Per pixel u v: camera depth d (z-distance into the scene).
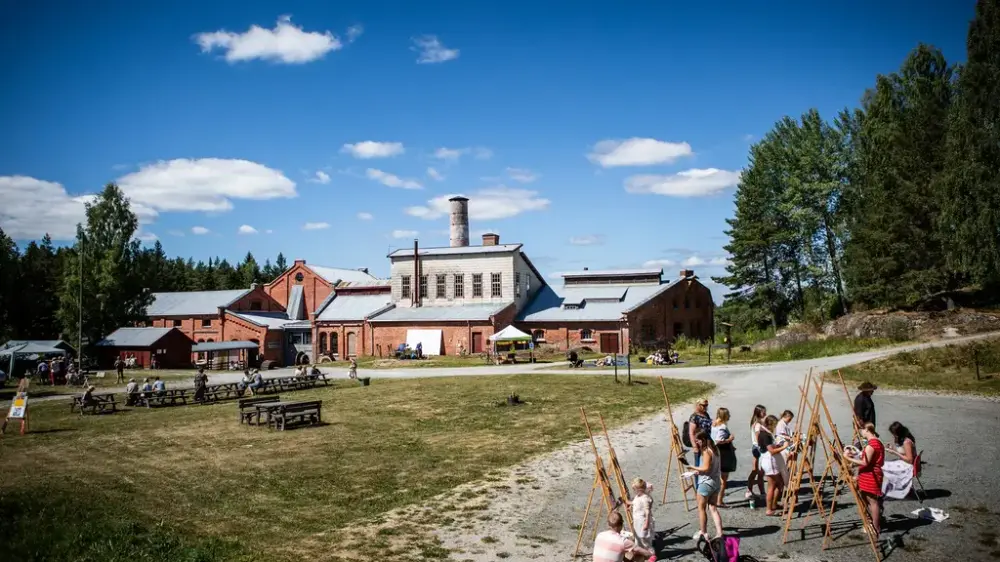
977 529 11.83
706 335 66.69
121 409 33.03
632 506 11.10
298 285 79.88
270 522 13.27
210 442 22.59
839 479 13.56
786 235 64.31
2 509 14.16
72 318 64.69
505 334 53.81
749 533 12.15
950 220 44.09
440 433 22.88
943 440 19.03
